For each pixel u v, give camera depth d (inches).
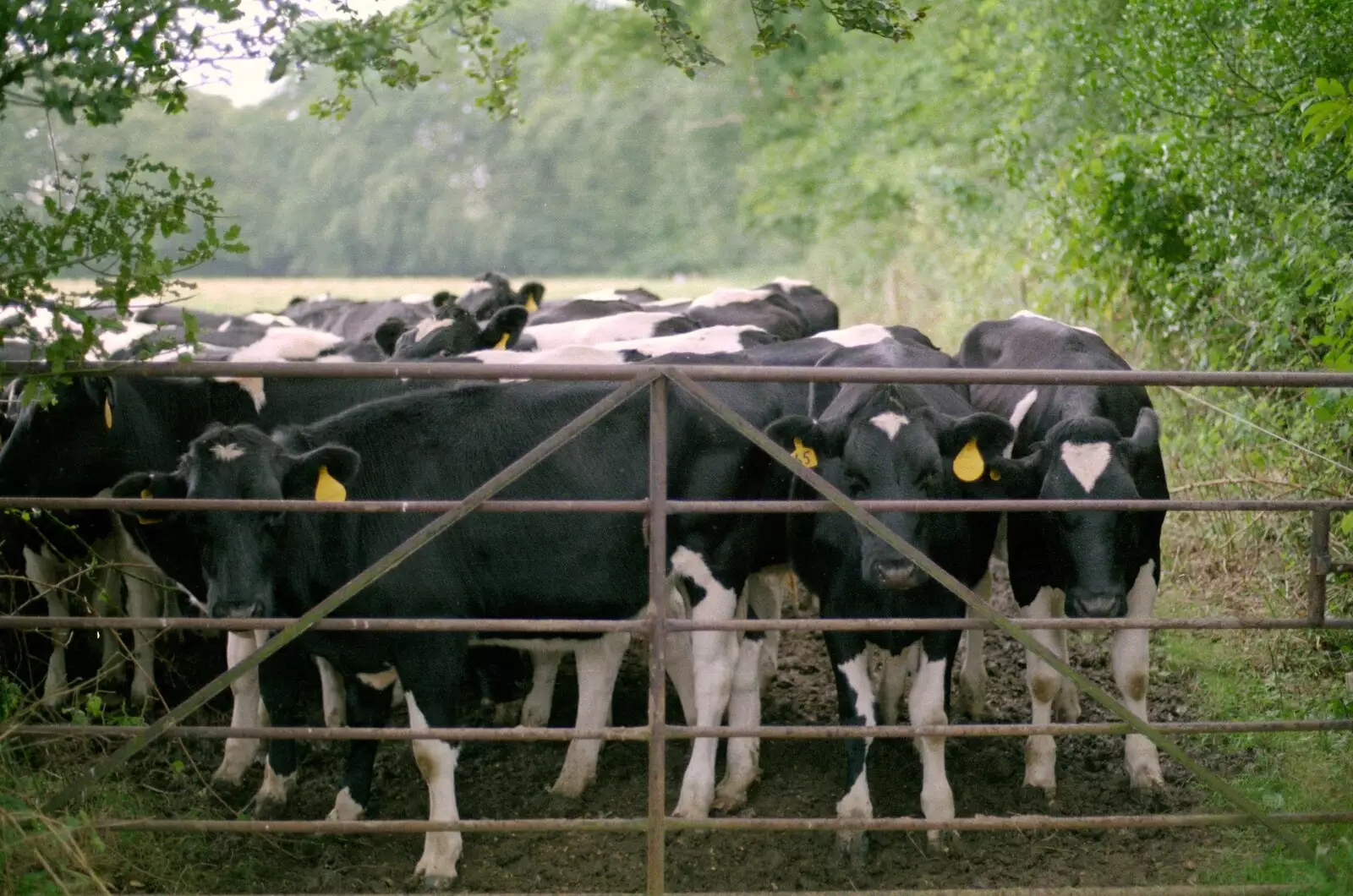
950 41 835.4
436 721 247.4
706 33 1139.9
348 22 217.8
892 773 281.7
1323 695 293.1
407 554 199.8
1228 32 394.3
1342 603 322.3
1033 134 575.5
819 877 235.9
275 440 245.6
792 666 351.6
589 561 257.1
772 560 297.6
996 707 318.3
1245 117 379.6
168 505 200.7
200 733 202.8
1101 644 346.6
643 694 333.1
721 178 1733.5
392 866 243.9
